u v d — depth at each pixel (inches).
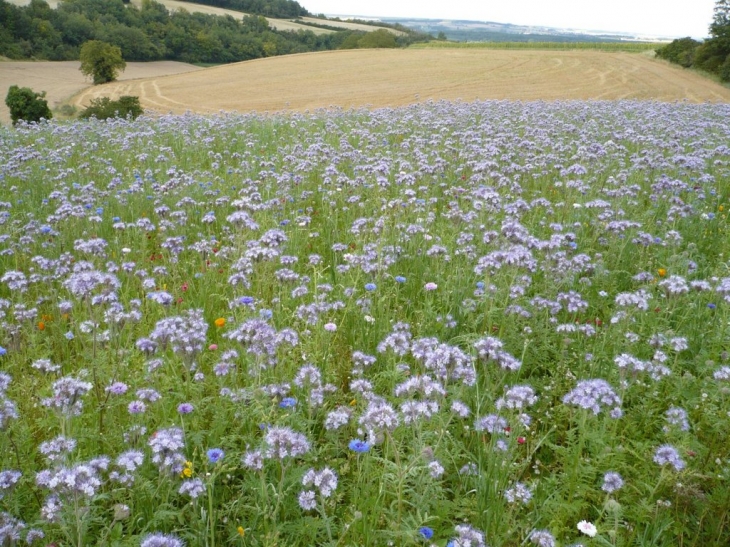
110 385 181.0
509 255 232.2
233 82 2659.9
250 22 5231.3
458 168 485.4
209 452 143.1
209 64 4480.8
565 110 939.3
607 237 342.3
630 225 304.0
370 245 285.0
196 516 141.3
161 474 150.0
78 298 194.4
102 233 354.3
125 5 5064.0
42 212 374.3
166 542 118.6
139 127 764.6
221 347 233.5
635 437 185.2
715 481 164.9
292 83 2517.2
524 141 529.7
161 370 206.7
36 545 138.6
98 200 402.9
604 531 145.3
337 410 173.0
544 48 3782.0
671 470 156.3
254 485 151.6
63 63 3932.1
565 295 242.2
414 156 506.3
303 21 6353.3
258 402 164.2
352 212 381.7
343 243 343.0
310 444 164.9
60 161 501.7
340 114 957.8
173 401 184.9
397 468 142.2
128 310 254.7
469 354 191.0
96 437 163.9
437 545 141.8
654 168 454.9
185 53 4439.0
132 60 4197.8
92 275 194.1
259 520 149.4
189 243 350.0
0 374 160.9
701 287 236.7
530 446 181.5
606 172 482.3
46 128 773.9
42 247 314.7
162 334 181.5
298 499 141.8
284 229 344.8
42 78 3289.9
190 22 4613.7
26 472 154.9
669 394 201.8
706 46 2519.7
